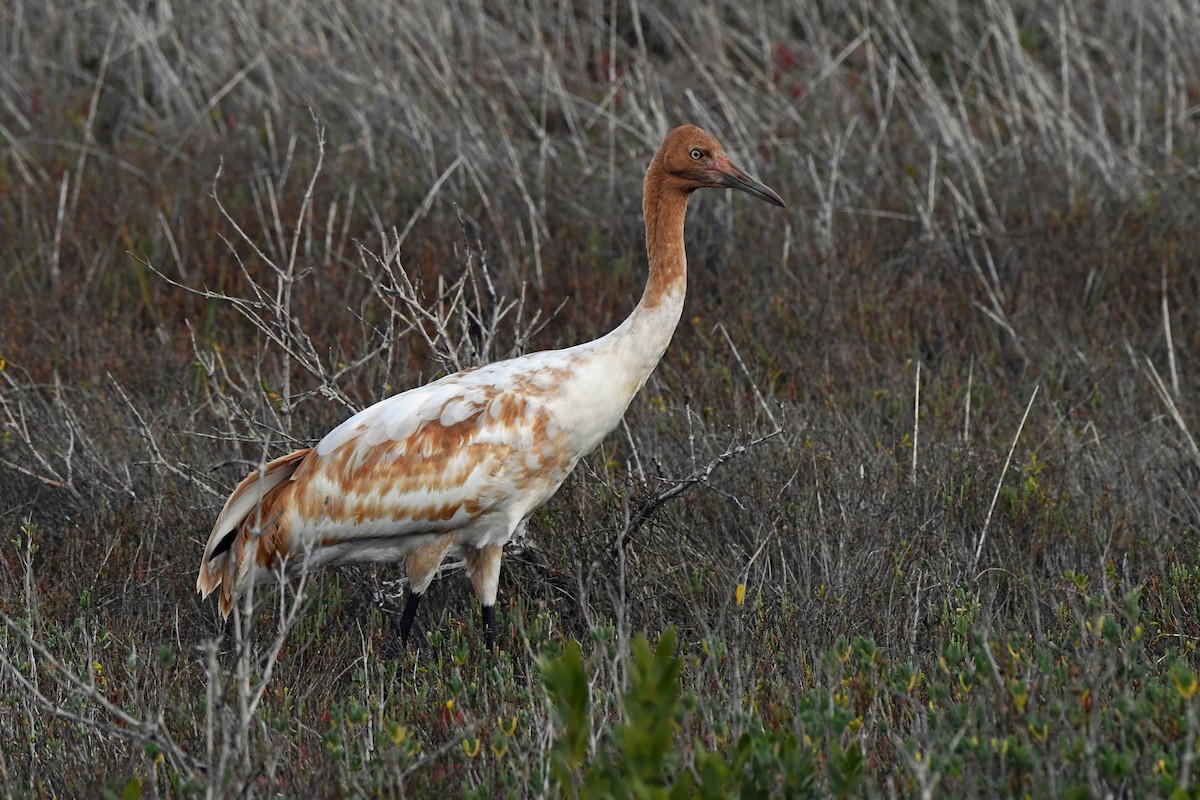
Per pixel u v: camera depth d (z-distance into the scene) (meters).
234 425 13.92
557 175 19.92
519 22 24.59
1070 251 17.70
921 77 21.03
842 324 16.36
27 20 25.64
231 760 8.04
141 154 21.61
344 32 22.92
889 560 11.48
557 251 18.27
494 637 11.30
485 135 20.45
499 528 11.39
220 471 13.30
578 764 7.80
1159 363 16.27
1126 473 13.15
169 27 23.61
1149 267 17.42
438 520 11.08
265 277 17.78
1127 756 7.29
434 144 20.61
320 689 10.35
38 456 13.08
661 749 6.71
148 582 11.88
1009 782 7.46
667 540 12.08
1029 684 8.20
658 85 21.56
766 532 12.04
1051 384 15.40
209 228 18.92
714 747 7.97
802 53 23.86
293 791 8.46
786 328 16.20
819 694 8.48
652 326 11.48
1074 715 7.89
